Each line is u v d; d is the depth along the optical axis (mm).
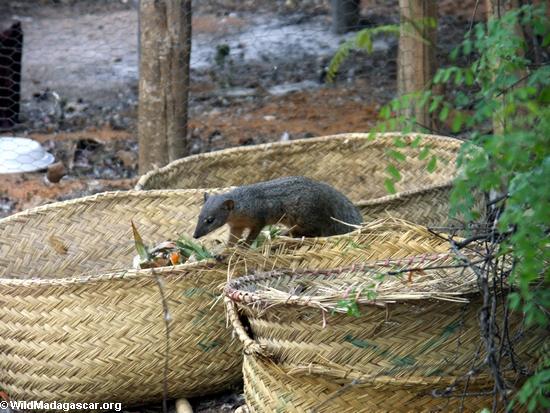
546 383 6355
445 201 10773
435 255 7887
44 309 8633
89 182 15375
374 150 12523
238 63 22234
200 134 18016
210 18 25344
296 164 12711
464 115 6219
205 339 8766
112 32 24906
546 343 7301
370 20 23766
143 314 8609
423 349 7129
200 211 10305
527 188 5395
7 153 16188
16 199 14758
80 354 8664
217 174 12477
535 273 5750
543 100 5777
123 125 18891
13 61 18766
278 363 7438
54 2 27297
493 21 6562
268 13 25609
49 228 10508
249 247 9398
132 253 10742
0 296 8750
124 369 8680
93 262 10648
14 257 10289
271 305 7215
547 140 5469
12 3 27031
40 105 20188
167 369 8719
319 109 19344
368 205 10484
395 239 8617
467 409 7254
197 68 22031
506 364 7223
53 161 16562
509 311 7035
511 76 6465
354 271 8133
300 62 22172
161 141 14531
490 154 5852
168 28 14094
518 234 5461
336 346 7203
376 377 7145
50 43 24125
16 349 8828
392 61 21828
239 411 8312
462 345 7148
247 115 19172
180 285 8609
